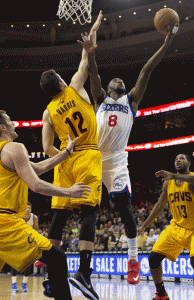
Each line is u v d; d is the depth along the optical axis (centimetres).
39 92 2023
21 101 2091
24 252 234
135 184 2022
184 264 792
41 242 238
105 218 1439
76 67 1806
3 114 266
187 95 1845
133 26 1673
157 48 1620
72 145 277
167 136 1934
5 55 1738
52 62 1794
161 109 1706
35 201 2052
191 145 1952
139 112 1767
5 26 1794
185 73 1759
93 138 295
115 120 341
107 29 1711
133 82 1897
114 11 1795
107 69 1803
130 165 2112
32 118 2116
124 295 559
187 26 1457
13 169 246
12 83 1955
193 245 386
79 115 290
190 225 400
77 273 277
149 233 985
